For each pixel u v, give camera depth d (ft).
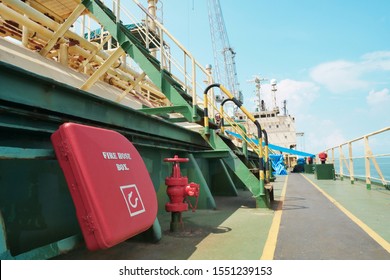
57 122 9.36
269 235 11.55
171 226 12.48
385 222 13.42
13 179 8.04
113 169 7.74
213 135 19.19
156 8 48.21
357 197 22.04
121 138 9.10
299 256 8.95
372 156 27.30
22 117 8.20
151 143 15.74
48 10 27.43
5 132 8.15
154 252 9.57
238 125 24.64
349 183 34.88
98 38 42.27
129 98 33.14
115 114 11.78
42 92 8.36
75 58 29.60
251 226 13.25
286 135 117.29
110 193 7.22
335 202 19.77
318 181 39.29
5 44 20.70
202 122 20.03
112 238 6.70
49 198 9.17
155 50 42.09
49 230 9.07
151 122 14.87
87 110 10.18
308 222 13.75
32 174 8.64
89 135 7.48
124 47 19.25
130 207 7.77
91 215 6.61
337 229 12.23
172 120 22.74
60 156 7.05
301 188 30.07
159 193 16.98
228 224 13.78
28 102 7.88
